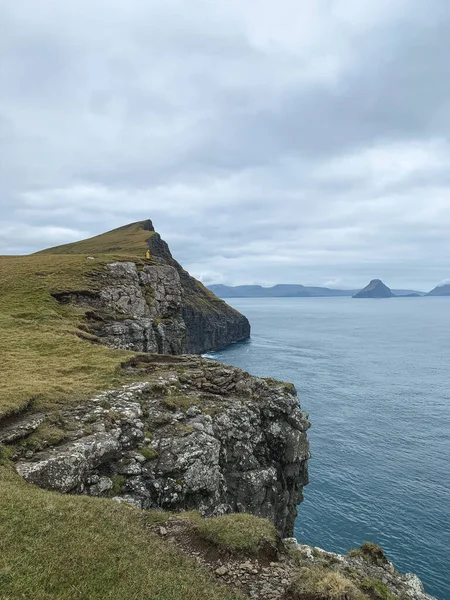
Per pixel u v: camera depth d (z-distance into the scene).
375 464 65.62
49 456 19.14
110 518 15.37
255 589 13.33
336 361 155.88
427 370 140.88
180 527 16.22
